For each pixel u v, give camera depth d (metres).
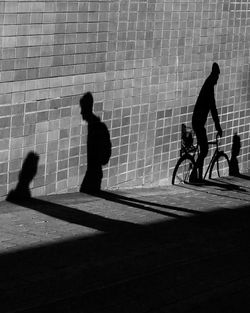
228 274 8.71
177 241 10.20
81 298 7.49
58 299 7.40
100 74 12.91
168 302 7.57
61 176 12.52
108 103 13.20
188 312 7.36
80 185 12.95
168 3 14.15
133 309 7.29
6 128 11.36
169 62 14.44
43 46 11.74
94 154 13.08
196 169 15.80
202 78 15.43
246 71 16.91
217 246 10.07
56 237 9.88
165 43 14.25
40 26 11.63
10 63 11.25
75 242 9.69
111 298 7.56
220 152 16.48
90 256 9.05
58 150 12.34
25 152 11.75
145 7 13.62
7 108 11.31
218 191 15.05
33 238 9.73
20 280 7.92
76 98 12.52
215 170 16.47
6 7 11.05
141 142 14.12
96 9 12.60
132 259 9.05
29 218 10.80
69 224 10.68
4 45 11.10
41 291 7.61
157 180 14.71
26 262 8.60
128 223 11.16
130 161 13.95
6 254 8.88
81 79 12.55
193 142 15.51
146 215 11.91
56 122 12.20
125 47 13.34
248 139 17.47
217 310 7.50
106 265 8.70
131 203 12.74
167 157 14.86
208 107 15.74
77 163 12.78
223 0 15.66
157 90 14.27
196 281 8.34
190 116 15.30
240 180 16.59
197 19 14.98
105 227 10.72
